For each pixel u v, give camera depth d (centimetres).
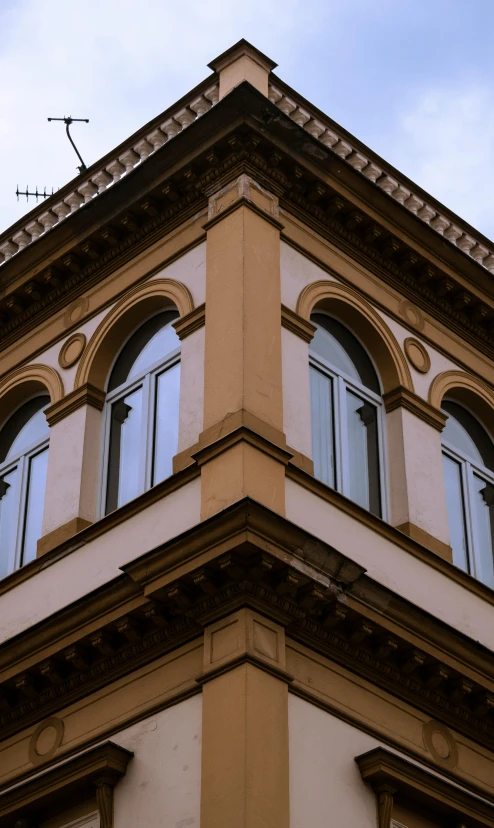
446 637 1522
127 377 1755
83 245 1836
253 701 1320
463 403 1902
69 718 1502
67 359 1811
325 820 1341
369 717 1456
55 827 1444
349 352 1767
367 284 1805
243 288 1581
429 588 1609
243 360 1524
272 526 1373
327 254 1767
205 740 1328
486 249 2033
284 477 1485
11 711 1554
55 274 1872
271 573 1378
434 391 1814
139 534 1534
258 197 1688
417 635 1497
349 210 1788
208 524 1379
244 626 1356
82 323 1828
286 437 1545
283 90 1839
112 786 1398
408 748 1479
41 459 1823
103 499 1689
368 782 1408
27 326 1919
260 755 1298
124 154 1919
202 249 1697
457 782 1514
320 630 1433
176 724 1385
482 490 1873
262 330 1573
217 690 1345
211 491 1455
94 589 1496
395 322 1819
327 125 1881
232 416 1492
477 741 1573
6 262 1902
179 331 1650
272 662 1359
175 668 1420
